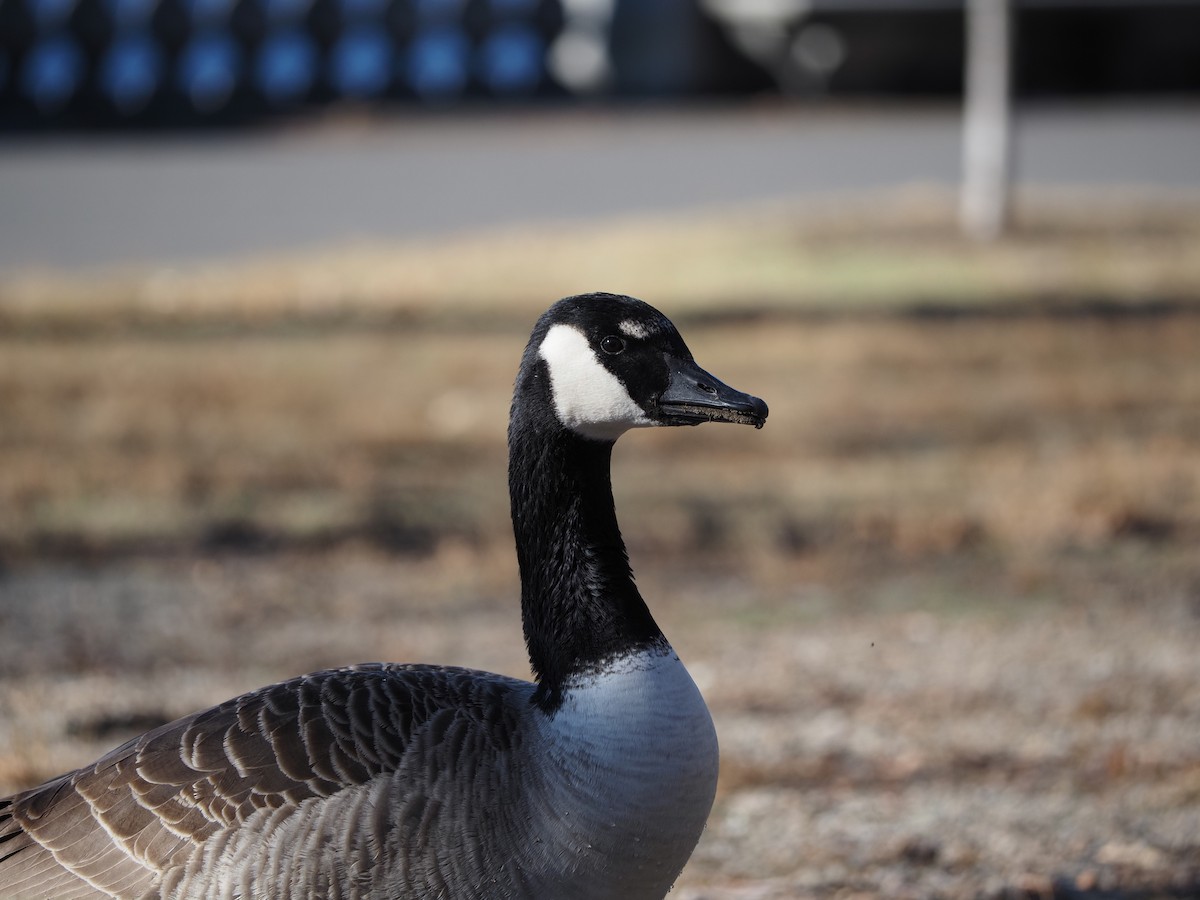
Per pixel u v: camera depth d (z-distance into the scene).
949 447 17.95
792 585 14.13
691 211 32.03
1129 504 15.41
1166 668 11.98
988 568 14.57
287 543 15.15
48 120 45.56
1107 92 49.59
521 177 36.53
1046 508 15.61
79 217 31.59
